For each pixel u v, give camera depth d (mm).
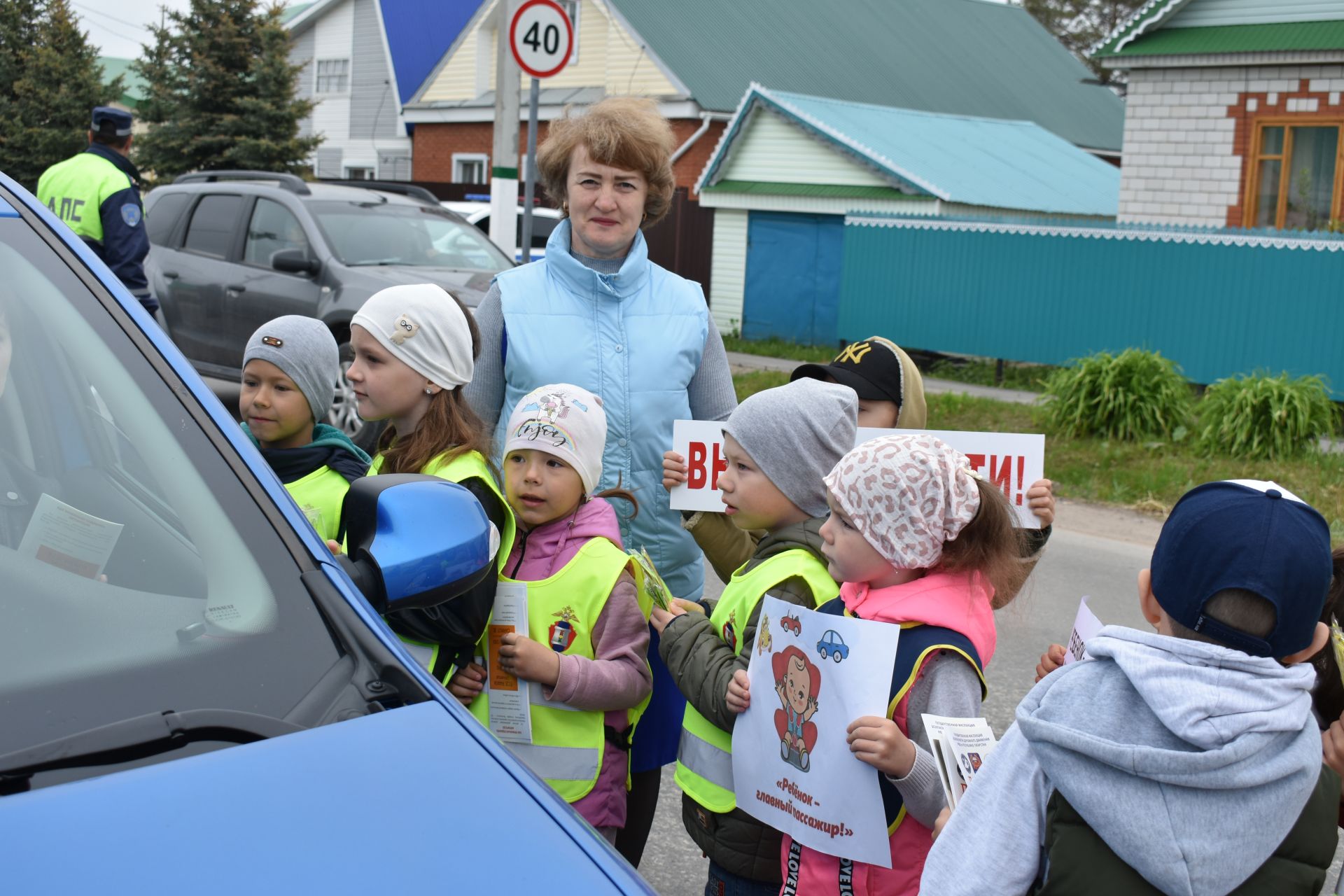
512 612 2723
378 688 1680
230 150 27891
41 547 1779
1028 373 15336
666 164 3123
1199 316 13312
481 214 15891
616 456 3121
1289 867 1719
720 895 2635
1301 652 1788
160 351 2027
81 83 30156
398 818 1478
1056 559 7430
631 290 3164
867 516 2266
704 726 2611
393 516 1935
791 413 2621
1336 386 12391
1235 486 1773
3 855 1336
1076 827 1732
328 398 3303
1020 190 18266
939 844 1874
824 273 18047
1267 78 14711
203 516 1841
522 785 1600
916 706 2221
